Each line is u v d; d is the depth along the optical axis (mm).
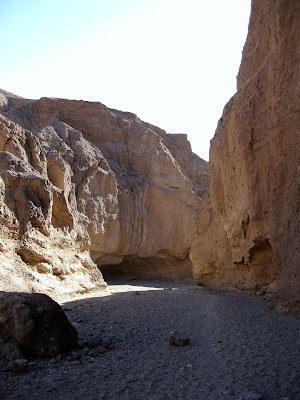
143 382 4277
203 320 7691
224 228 15062
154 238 30531
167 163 32719
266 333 6277
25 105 31109
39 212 13047
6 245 11281
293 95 9297
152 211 31172
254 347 5438
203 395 3906
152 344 5945
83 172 26203
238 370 4516
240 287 13461
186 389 4070
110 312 9055
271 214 9945
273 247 9727
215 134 15805
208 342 5898
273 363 4719
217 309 8867
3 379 4270
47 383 4215
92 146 29656
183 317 8164
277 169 9945
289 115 9484
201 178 37062
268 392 3928
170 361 4984
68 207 15812
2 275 10281
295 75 9273
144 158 32531
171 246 30844
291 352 5160
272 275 11531
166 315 8484
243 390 3969
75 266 15242
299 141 8641
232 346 5551
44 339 5141
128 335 6559
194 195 32656
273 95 10305
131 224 28984
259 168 10992
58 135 27719
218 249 15977
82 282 14875
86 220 24656
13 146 16312
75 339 5617
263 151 10797
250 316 7852
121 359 5121
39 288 11359
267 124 10609
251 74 12312
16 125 17266
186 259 31672
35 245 12516
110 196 27391
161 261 31375
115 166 30844
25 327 5004
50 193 13961
